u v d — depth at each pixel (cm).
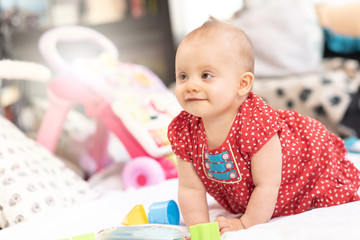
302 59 227
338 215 70
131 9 304
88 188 118
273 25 233
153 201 99
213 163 78
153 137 139
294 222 69
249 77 75
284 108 209
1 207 98
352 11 230
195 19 313
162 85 168
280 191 81
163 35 304
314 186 83
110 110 140
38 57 293
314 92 202
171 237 65
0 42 226
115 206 98
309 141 81
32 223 88
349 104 199
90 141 171
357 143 141
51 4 298
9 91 206
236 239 65
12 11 291
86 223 85
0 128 117
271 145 75
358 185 88
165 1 304
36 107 214
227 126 76
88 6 301
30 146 121
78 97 143
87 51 290
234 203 86
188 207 81
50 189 107
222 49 72
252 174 77
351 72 214
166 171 139
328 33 236
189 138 81
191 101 73
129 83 155
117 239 67
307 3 238
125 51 304
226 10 305
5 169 103
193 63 72
